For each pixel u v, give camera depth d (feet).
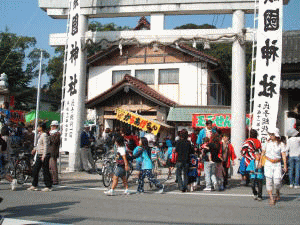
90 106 85.15
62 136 46.88
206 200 27.68
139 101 83.30
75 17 46.52
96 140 68.95
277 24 38.78
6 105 48.24
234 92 42.14
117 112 68.08
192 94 83.05
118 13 45.55
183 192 32.27
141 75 88.02
